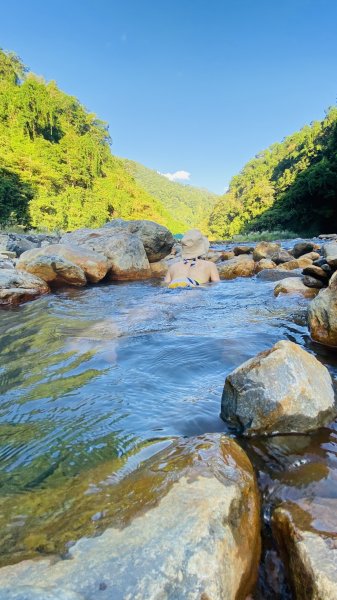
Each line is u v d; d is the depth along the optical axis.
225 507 1.10
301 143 76.94
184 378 2.45
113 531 1.05
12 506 1.29
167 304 4.70
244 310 4.25
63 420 1.96
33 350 3.12
